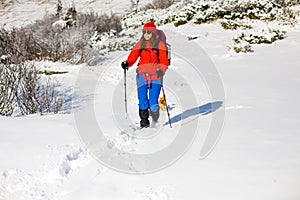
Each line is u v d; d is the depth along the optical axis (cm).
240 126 473
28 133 456
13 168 356
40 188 328
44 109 689
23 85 744
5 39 1316
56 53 1306
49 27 1702
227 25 1698
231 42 1454
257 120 503
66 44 1362
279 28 1617
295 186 289
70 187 326
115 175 335
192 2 2228
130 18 2486
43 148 401
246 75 927
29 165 362
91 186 319
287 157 348
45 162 367
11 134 449
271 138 411
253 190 288
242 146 390
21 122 512
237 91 747
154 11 2519
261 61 1099
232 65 1084
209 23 1836
